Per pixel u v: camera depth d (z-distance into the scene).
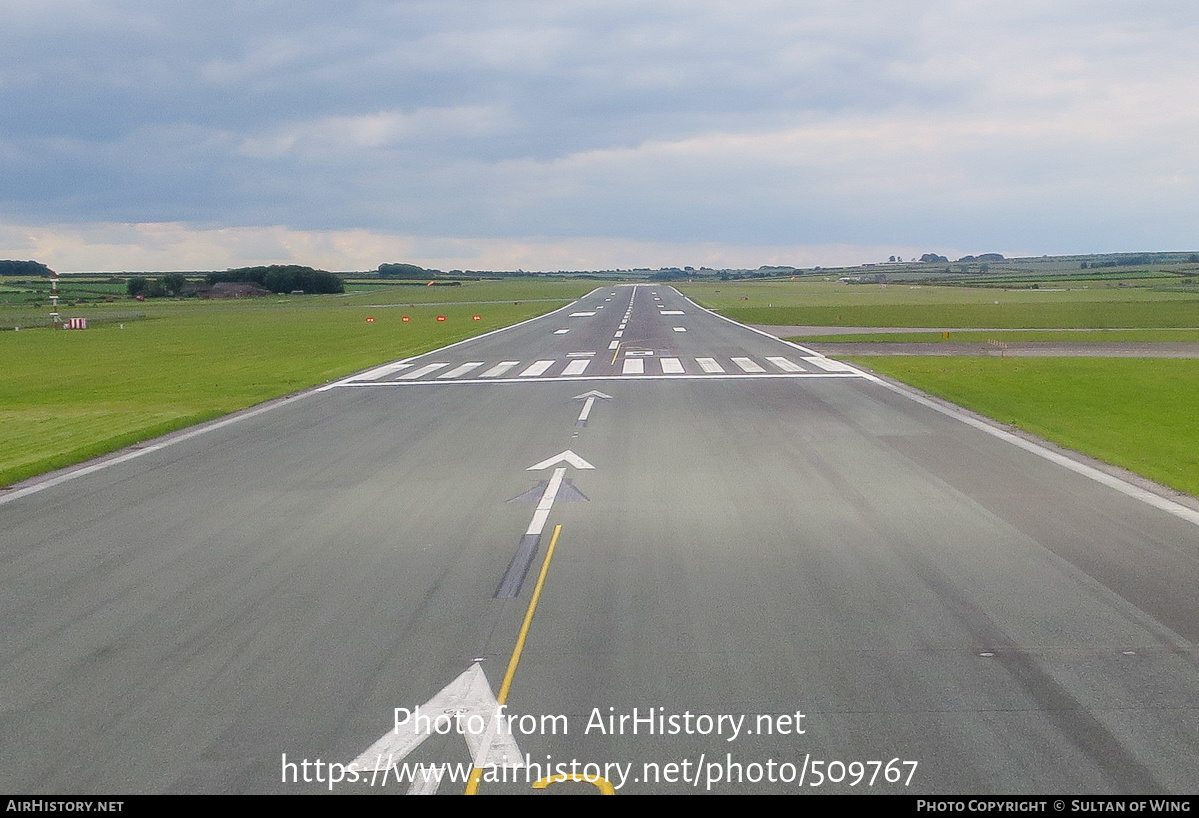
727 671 6.73
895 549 9.64
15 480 14.23
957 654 6.96
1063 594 8.22
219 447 16.84
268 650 7.32
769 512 11.23
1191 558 9.24
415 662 7.01
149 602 8.52
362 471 14.30
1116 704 6.14
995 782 5.28
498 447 15.96
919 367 27.39
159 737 5.96
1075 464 13.91
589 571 9.10
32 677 6.93
